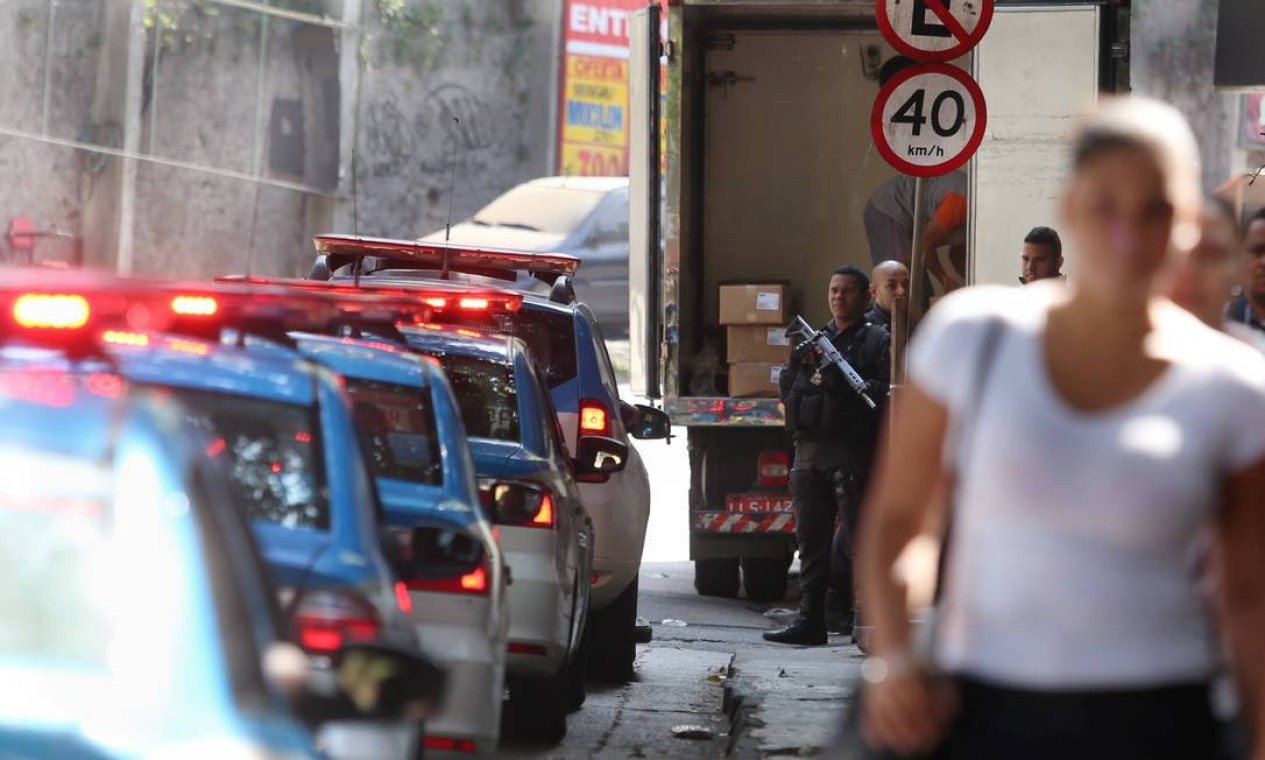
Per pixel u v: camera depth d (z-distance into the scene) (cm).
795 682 3039
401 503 2017
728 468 4428
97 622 1014
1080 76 4378
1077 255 1088
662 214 4559
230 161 8369
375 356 2147
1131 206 1068
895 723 1087
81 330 1277
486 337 2752
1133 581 1066
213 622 1029
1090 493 1062
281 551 1562
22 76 7738
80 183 7906
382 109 9688
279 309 1644
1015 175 4388
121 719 970
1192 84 8888
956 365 1094
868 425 3675
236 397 1647
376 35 9638
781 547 4406
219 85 8325
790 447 4416
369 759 1509
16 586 1025
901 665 1088
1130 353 1079
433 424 2103
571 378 3338
